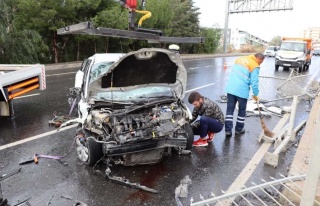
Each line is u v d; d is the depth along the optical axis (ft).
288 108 26.21
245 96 18.83
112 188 12.60
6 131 19.40
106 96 14.98
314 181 6.97
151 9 77.66
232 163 15.28
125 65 13.87
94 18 58.44
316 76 55.98
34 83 24.52
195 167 14.78
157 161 14.89
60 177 13.42
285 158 15.90
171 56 14.20
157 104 14.61
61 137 18.43
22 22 53.11
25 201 11.48
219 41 148.15
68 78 42.32
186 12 114.83
